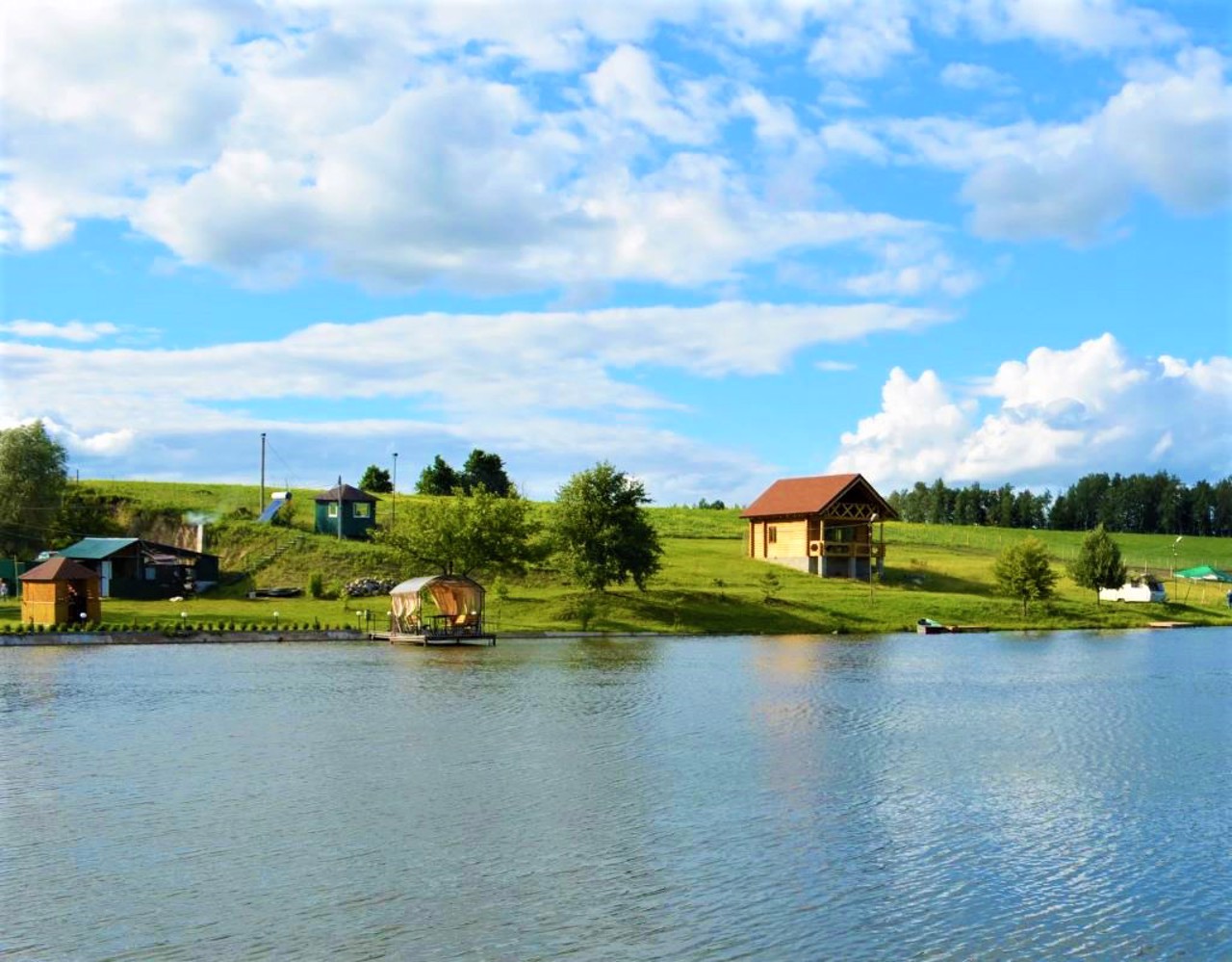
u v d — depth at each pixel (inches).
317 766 1255.5
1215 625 3961.6
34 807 1059.9
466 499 3506.4
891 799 1120.8
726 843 957.2
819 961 700.7
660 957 704.4
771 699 1833.2
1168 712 1748.3
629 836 975.6
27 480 4062.5
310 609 3415.4
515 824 1009.5
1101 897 825.5
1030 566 3853.3
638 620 3297.2
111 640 2773.1
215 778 1187.9
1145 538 7564.0
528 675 2148.1
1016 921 773.9
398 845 943.0
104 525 4471.0
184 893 818.2
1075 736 1513.3
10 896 810.2
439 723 1553.9
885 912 789.2
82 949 710.5
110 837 958.4
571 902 802.8
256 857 904.3
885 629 3476.9
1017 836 988.6
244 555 4065.0
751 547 4675.2
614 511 3427.7
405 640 2851.9
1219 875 879.1
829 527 4407.0
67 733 1462.8
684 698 1831.9
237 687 1941.4
